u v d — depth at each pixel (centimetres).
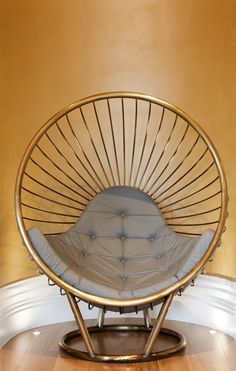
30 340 329
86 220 342
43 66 374
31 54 373
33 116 372
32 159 352
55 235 339
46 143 374
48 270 287
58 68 374
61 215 362
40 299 360
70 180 374
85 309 370
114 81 375
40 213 371
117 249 336
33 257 288
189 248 316
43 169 346
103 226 343
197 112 369
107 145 375
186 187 370
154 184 371
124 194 351
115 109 376
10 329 342
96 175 362
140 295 284
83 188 368
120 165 374
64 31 375
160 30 373
